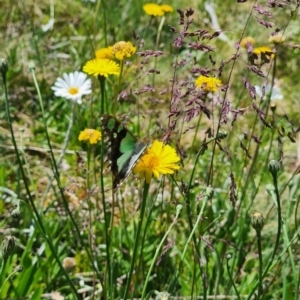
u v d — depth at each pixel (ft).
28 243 3.68
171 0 6.90
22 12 6.27
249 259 3.85
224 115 3.24
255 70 3.22
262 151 4.48
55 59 5.51
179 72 4.92
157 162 2.93
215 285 3.60
